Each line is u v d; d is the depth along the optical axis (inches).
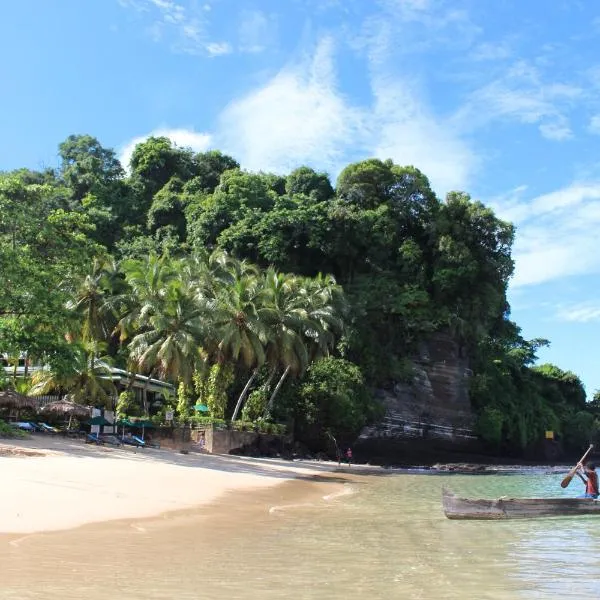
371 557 464.8
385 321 2947.8
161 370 1967.3
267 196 3324.3
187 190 3508.9
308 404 2436.0
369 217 3083.2
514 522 707.4
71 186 3464.6
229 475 1224.2
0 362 1518.2
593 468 824.9
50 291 1352.1
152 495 781.3
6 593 312.8
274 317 2204.7
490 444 3105.3
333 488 1246.3
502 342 3693.4
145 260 2492.6
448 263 3085.6
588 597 351.6
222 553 459.5
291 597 335.9
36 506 600.7
